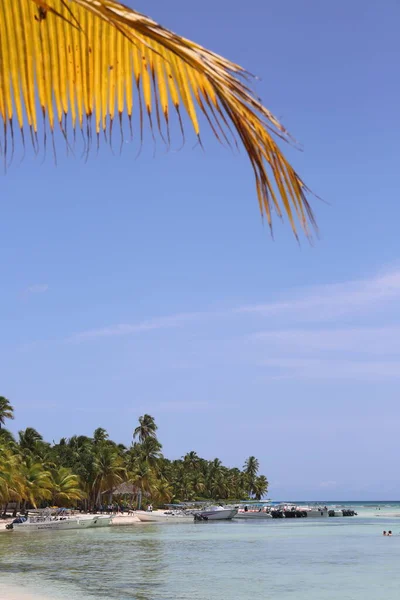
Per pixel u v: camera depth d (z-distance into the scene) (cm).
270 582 3231
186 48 184
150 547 5253
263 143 193
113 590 2934
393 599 2738
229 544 5672
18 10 229
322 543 5850
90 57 228
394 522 10556
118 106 226
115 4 183
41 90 234
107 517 8444
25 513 8562
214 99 198
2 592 2853
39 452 9681
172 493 15138
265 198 196
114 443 11938
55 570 3662
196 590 2959
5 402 9062
